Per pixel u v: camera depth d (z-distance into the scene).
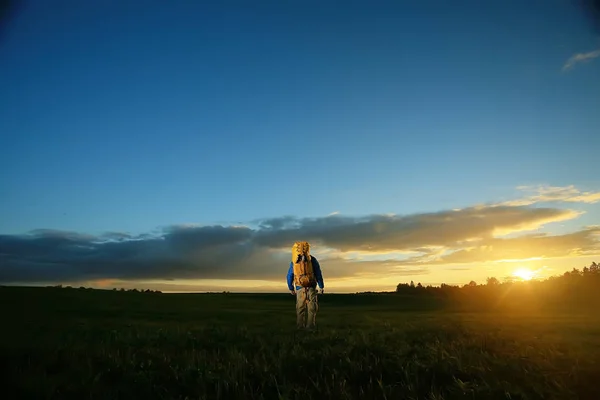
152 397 5.65
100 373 6.32
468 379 6.11
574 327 12.74
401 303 32.53
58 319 15.86
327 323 15.09
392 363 6.75
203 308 23.69
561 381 5.82
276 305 28.53
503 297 32.28
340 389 5.67
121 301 25.69
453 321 15.67
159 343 9.36
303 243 13.76
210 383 6.02
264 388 5.89
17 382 6.01
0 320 15.20
